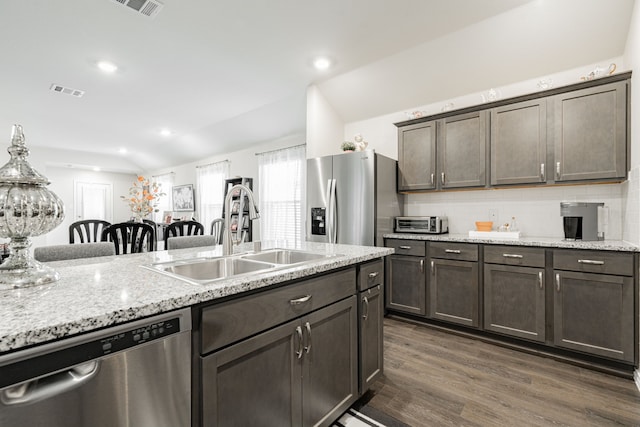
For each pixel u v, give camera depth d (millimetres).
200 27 2455
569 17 2301
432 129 3119
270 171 5176
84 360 710
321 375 1415
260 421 1133
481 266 2588
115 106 4203
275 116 4473
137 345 799
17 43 2645
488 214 3107
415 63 3002
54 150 6785
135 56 2885
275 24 2432
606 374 2057
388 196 3250
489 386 1924
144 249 3758
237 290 1029
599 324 2096
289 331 1243
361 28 2506
